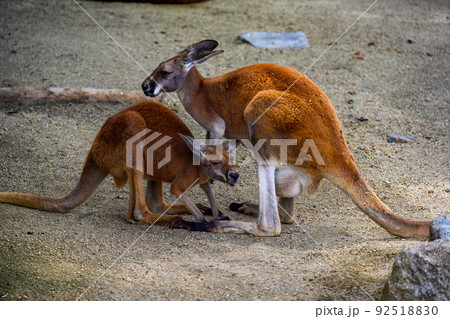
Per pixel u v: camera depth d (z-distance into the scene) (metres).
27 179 3.57
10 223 3.19
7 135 3.90
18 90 4.21
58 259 3.00
